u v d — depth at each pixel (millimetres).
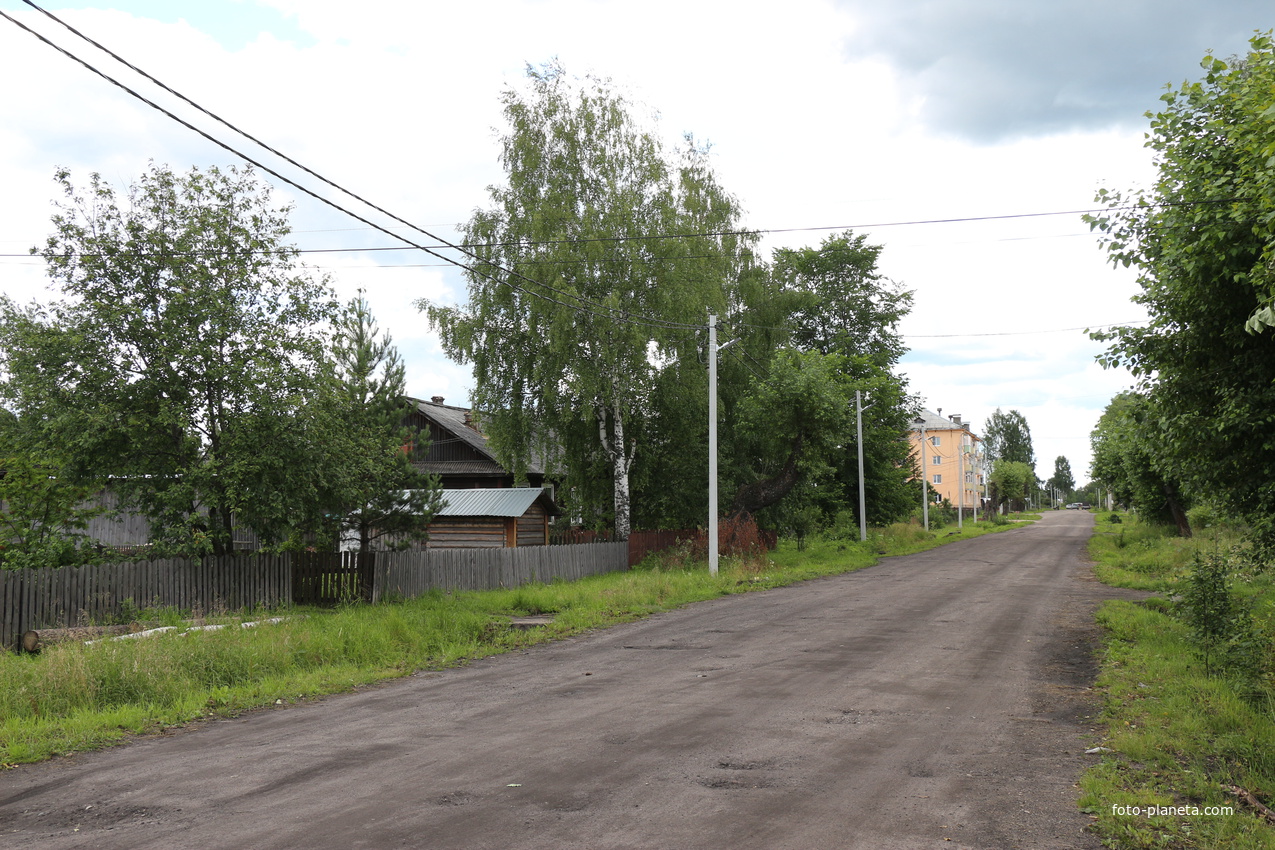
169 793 5887
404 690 9812
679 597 19812
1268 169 7566
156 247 15844
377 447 18703
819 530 44438
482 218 28625
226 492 15641
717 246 32625
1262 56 8977
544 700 9016
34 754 6980
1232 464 11305
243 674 10266
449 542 30875
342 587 18031
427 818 5242
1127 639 12531
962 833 4941
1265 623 11898
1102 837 4883
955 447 118938
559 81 29625
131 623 13938
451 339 28328
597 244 26984
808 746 6938
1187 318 11031
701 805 5457
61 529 17766
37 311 15500
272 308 17109
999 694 9000
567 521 35219
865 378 43875
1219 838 4777
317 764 6574
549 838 4867
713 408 25062
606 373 28188
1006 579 24250
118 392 15469
